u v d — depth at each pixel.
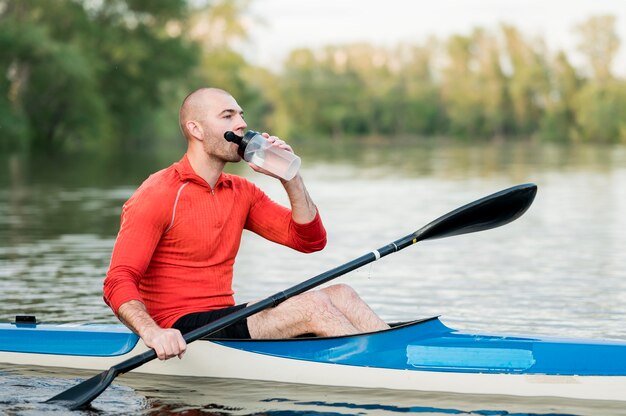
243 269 7.79
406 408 3.84
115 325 4.58
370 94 109.06
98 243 9.45
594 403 3.93
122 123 47.53
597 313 5.87
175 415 3.73
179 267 4.18
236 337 4.25
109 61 43.94
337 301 4.27
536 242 9.61
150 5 44.53
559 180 21.48
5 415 3.70
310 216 4.35
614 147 69.19
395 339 4.14
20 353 4.48
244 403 3.90
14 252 8.77
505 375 4.04
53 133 41.25
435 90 108.75
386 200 15.21
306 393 4.04
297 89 106.94
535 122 99.75
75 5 41.75
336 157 41.47
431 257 8.50
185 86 52.66
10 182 20.05
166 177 4.15
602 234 10.31
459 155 44.59
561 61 95.12
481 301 6.30
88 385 3.87
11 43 35.88
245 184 4.38
